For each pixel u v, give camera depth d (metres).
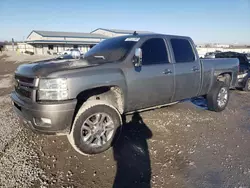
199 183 3.00
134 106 4.15
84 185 2.95
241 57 10.73
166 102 4.73
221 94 6.10
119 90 3.86
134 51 4.07
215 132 4.72
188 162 3.50
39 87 3.17
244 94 9.46
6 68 20.66
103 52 4.43
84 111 3.45
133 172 3.24
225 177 3.13
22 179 3.03
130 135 4.44
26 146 3.98
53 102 3.13
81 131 3.46
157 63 4.39
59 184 2.96
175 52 4.80
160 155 3.71
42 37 55.03
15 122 5.16
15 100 3.57
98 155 3.70
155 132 4.61
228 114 6.08
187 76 4.92
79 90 3.29
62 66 3.46
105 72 3.60
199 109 6.42
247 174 3.20
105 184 2.97
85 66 3.54
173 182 3.01
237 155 3.75
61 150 3.87
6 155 3.64
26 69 3.51
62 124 3.20
